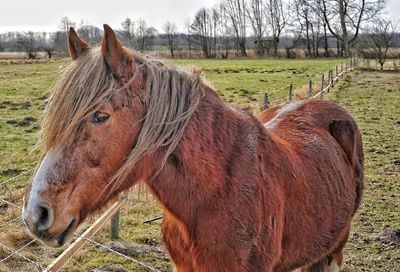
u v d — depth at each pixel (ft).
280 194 8.11
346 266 16.28
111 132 6.31
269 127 10.80
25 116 44.83
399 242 17.98
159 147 6.84
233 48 239.91
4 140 35.01
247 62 156.97
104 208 6.84
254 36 224.74
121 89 6.35
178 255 7.93
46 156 6.14
